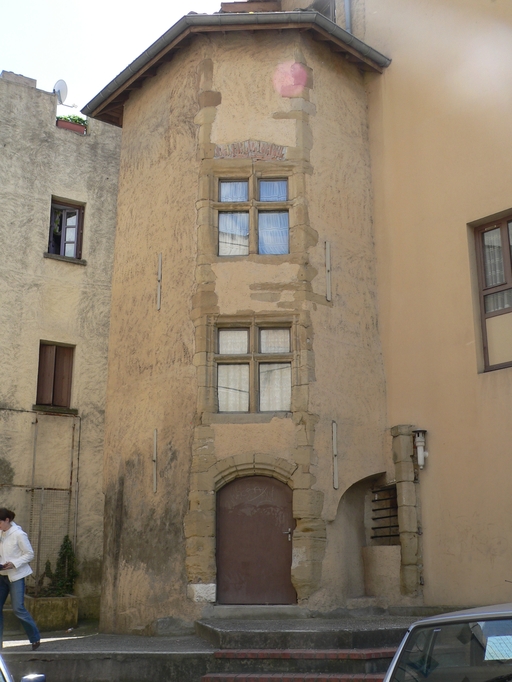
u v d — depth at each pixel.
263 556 12.09
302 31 14.01
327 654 9.48
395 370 13.44
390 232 14.00
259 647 10.00
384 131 14.49
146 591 12.47
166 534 12.43
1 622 10.50
